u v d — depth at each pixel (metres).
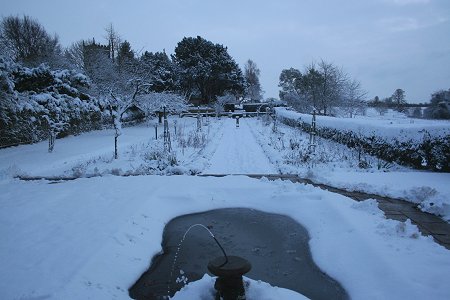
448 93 38.12
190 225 6.77
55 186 8.84
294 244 5.88
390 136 11.94
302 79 45.22
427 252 4.88
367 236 5.37
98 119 28.14
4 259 4.77
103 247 5.06
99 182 9.03
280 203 7.53
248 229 6.53
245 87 63.38
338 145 15.89
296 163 12.08
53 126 18.50
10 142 17.64
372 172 10.50
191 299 3.96
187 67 54.56
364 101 39.41
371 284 4.32
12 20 41.72
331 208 6.75
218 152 16.25
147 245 5.63
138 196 7.57
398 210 7.01
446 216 6.59
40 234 5.62
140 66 31.16
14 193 8.22
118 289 4.39
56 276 4.29
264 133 23.39
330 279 4.77
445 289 3.96
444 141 10.35
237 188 8.25
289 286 4.60
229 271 3.55
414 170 10.82
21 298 3.82
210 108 47.38
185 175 9.83
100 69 30.19
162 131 25.42
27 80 23.09
